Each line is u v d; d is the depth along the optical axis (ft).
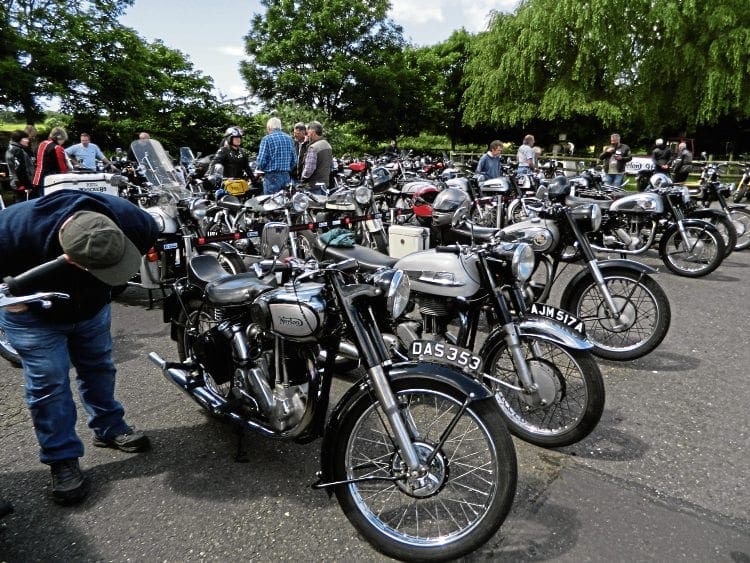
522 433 10.68
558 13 72.43
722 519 8.50
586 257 13.99
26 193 32.17
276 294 8.49
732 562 7.59
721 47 65.87
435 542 7.52
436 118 125.70
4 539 8.15
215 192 26.61
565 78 78.23
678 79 72.64
